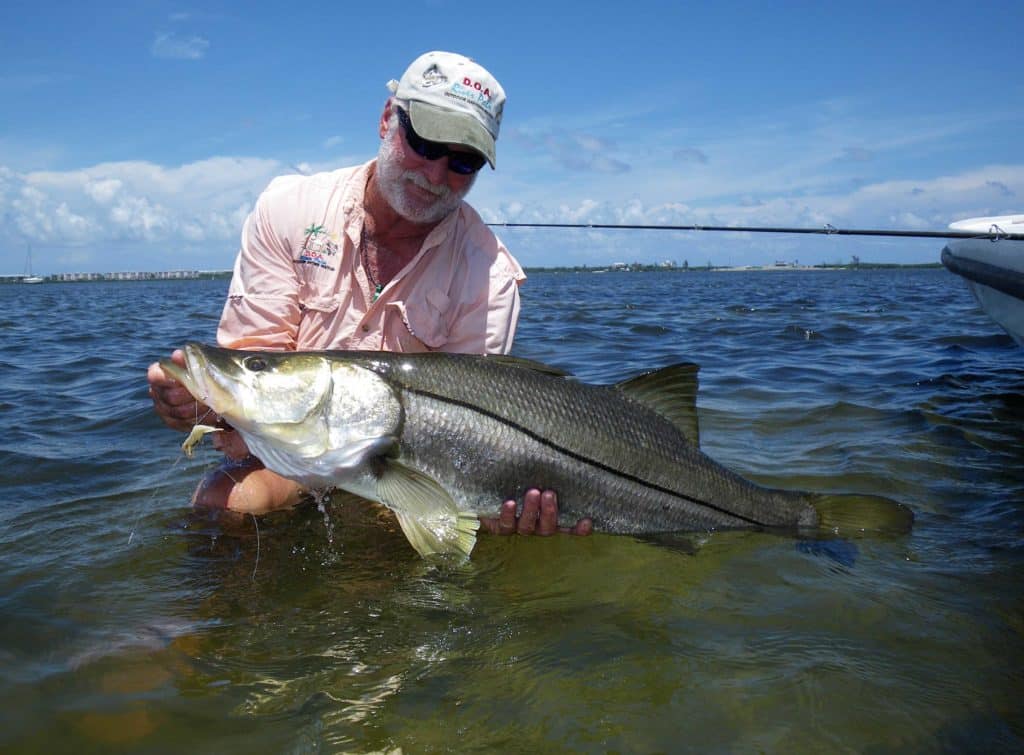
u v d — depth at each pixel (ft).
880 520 4.37
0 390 8.34
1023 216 8.82
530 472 4.03
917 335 12.82
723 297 27.78
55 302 32.22
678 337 13.33
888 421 6.59
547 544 4.22
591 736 2.58
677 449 4.28
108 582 3.60
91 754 2.46
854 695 2.80
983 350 10.70
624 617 3.37
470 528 3.93
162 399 3.98
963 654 3.07
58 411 7.20
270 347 4.54
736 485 4.36
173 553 3.92
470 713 2.69
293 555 3.95
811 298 25.94
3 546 3.98
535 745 2.53
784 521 4.42
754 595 3.59
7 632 3.12
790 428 6.48
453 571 3.84
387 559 3.96
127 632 3.16
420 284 4.60
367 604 3.46
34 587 3.53
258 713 2.67
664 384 4.31
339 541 4.13
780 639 3.18
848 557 4.02
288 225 4.50
